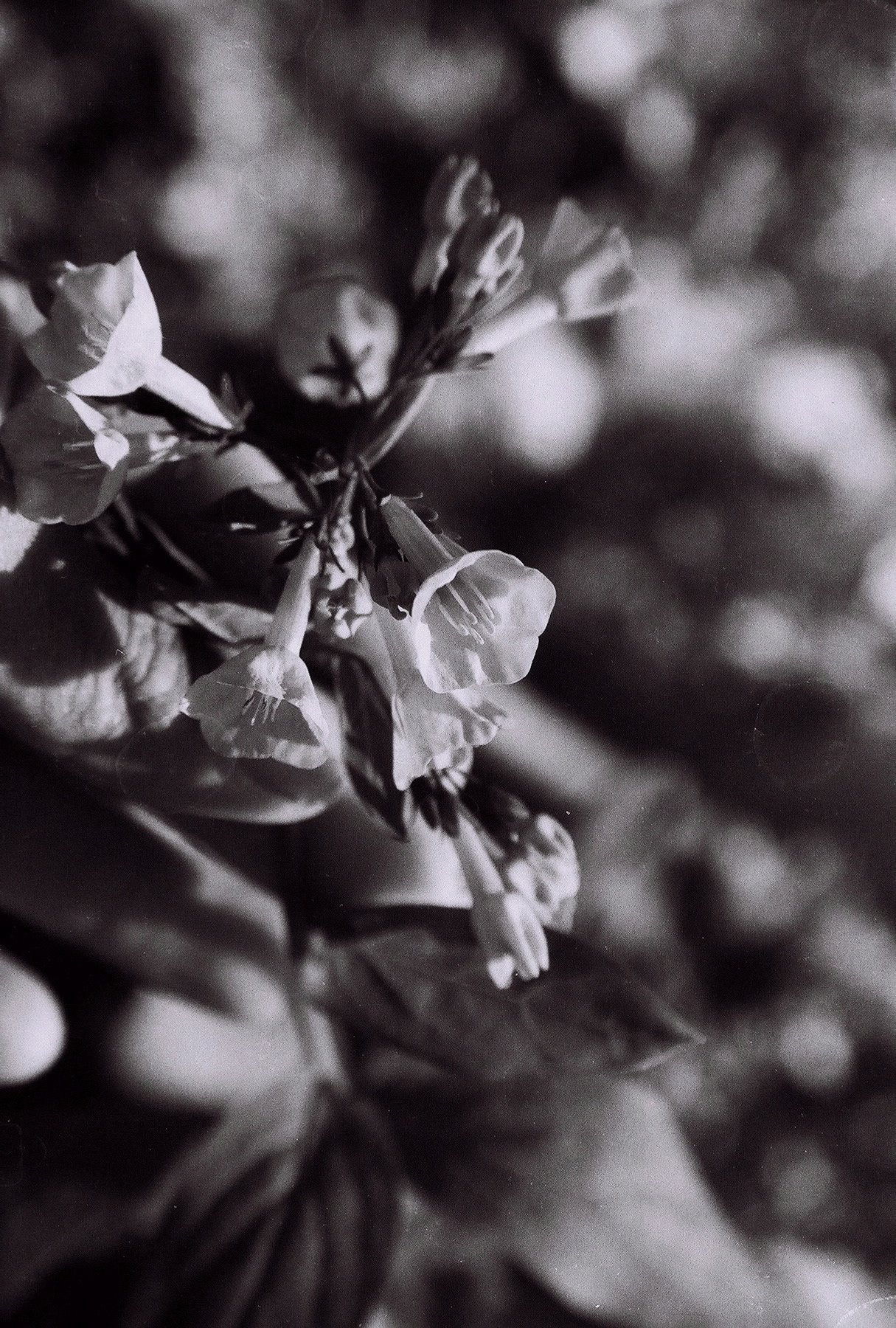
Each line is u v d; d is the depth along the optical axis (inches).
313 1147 10.9
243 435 10.0
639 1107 11.3
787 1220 11.8
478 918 10.1
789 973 13.2
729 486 16.0
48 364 9.5
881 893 13.8
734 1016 12.9
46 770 11.4
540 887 10.3
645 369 15.8
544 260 10.5
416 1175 10.8
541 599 9.8
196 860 11.7
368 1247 10.5
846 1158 12.2
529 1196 10.8
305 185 15.8
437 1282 10.6
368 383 10.7
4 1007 11.0
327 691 11.0
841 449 16.0
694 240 16.5
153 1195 10.6
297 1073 11.2
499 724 9.7
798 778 14.1
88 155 15.4
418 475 15.3
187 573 10.5
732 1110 12.3
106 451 9.4
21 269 10.7
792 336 16.6
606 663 14.8
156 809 11.2
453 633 9.7
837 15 16.0
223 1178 10.8
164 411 9.9
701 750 14.2
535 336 15.4
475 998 10.7
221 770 10.8
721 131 16.3
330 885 11.4
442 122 16.0
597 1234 10.7
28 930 11.4
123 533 10.4
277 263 15.6
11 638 10.4
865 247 16.6
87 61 15.2
